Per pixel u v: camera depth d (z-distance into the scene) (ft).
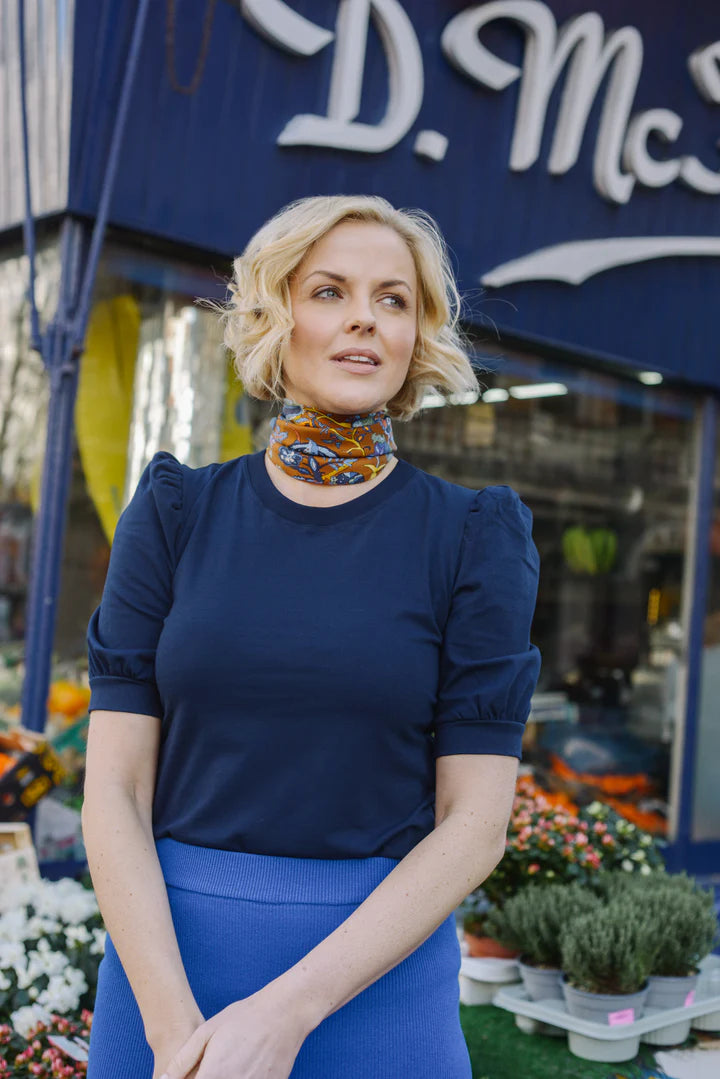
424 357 4.18
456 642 3.68
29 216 10.24
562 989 8.09
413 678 3.55
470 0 12.51
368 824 3.57
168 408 11.38
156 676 3.68
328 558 3.69
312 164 11.72
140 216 10.69
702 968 9.02
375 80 12.07
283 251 3.81
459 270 12.94
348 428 3.85
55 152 10.49
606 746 16.07
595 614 16.25
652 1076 7.48
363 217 3.92
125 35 10.39
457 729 3.62
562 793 15.14
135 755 3.69
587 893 8.45
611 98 13.87
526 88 13.15
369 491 3.85
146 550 3.79
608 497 15.88
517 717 3.66
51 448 10.71
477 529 3.80
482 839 3.48
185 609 3.64
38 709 10.75
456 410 14.15
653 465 16.10
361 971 3.24
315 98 11.66
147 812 3.68
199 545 3.78
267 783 3.53
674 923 8.17
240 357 4.10
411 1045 3.49
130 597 3.76
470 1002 8.71
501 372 13.99
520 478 14.97
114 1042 3.53
